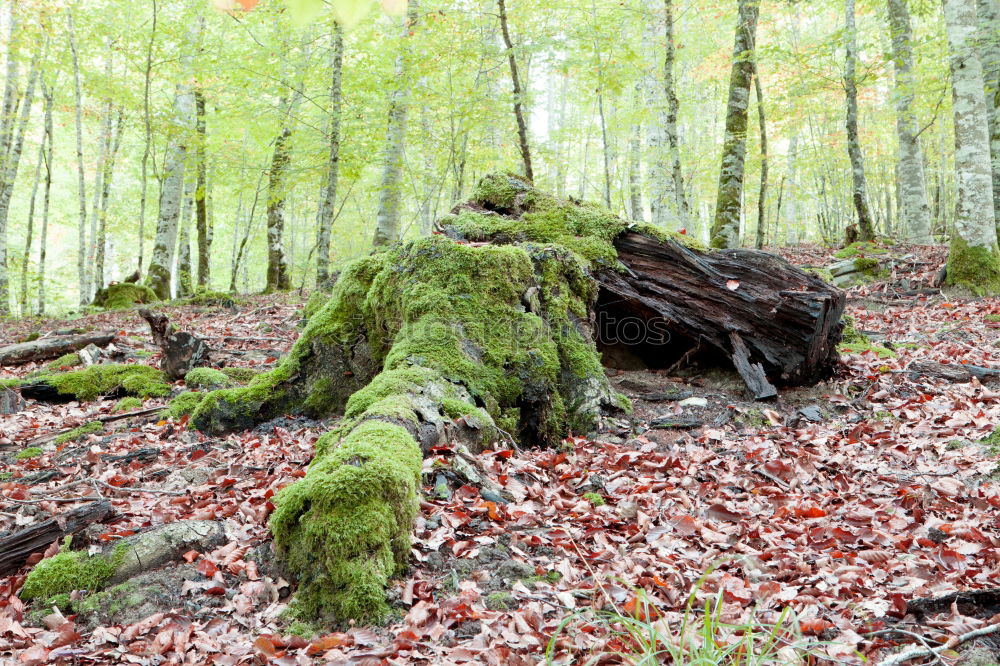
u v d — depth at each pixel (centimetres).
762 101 1365
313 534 293
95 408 685
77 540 337
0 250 1572
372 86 1130
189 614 278
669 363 702
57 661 249
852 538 343
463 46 1114
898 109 1403
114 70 1850
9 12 1409
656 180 1370
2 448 583
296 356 616
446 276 561
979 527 338
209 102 1520
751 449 484
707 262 652
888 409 556
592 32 1034
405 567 300
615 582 297
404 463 334
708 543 343
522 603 280
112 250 2819
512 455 471
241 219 2541
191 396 648
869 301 1027
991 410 508
